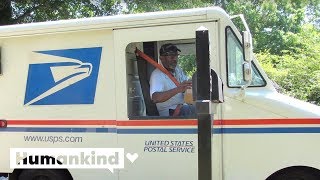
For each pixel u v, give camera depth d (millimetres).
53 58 4902
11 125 5035
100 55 4746
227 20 4336
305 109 4219
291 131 4223
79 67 4816
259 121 4297
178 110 4570
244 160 4332
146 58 4668
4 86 5066
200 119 3367
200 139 3379
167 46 4590
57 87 4891
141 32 4566
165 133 4531
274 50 21109
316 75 10500
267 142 4277
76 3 13641
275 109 4262
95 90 4762
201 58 3328
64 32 4793
